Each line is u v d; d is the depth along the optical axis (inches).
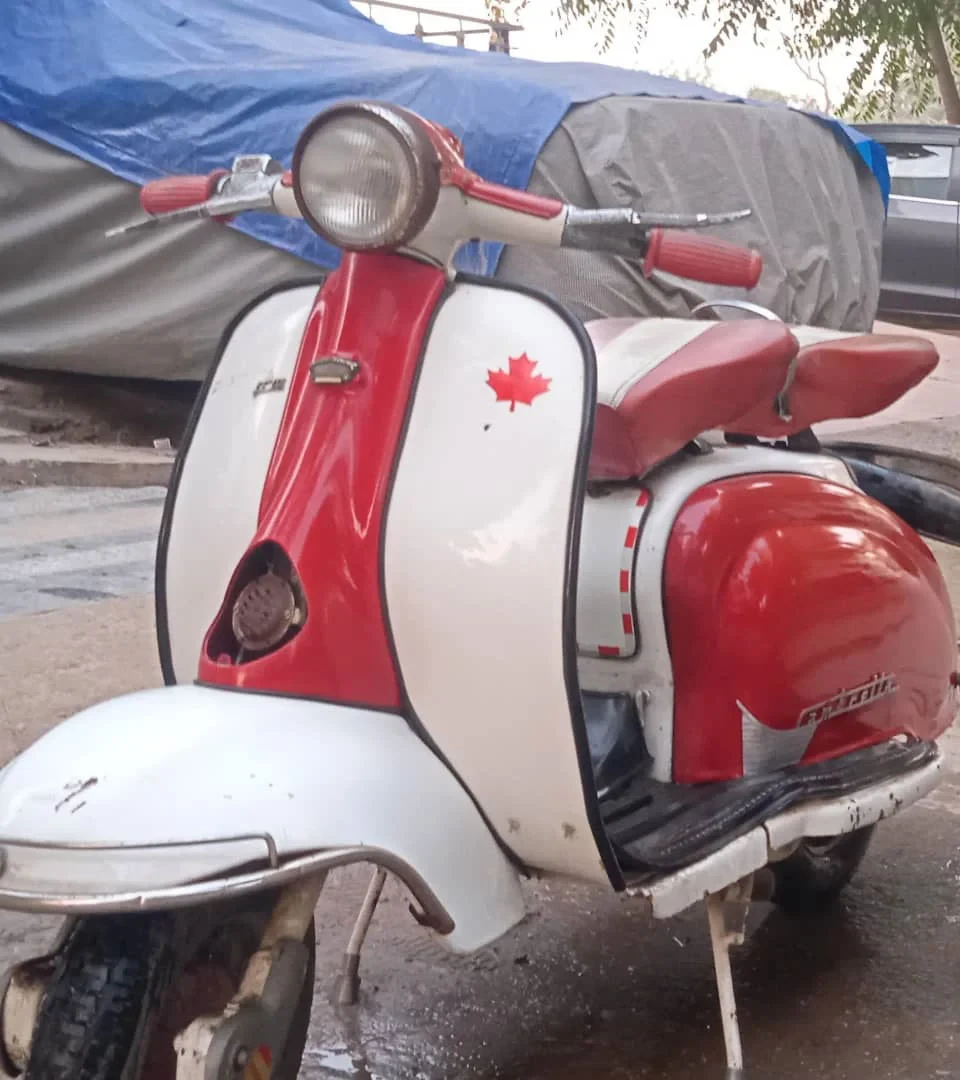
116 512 261.9
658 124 286.7
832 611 96.7
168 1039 65.5
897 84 530.0
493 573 74.7
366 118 73.7
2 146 293.7
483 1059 94.4
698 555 91.5
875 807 96.3
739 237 301.6
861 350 99.7
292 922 67.4
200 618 87.6
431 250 79.7
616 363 86.6
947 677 112.3
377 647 76.3
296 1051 70.4
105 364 300.2
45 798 64.2
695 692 92.4
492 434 76.5
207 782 64.4
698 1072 92.9
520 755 75.2
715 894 88.5
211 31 311.0
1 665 169.3
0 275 301.4
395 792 70.1
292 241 282.4
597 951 110.2
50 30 295.3
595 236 79.0
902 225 430.6
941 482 123.6
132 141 287.7
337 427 78.2
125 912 60.9
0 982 93.3
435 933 71.4
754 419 98.7
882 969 107.6
